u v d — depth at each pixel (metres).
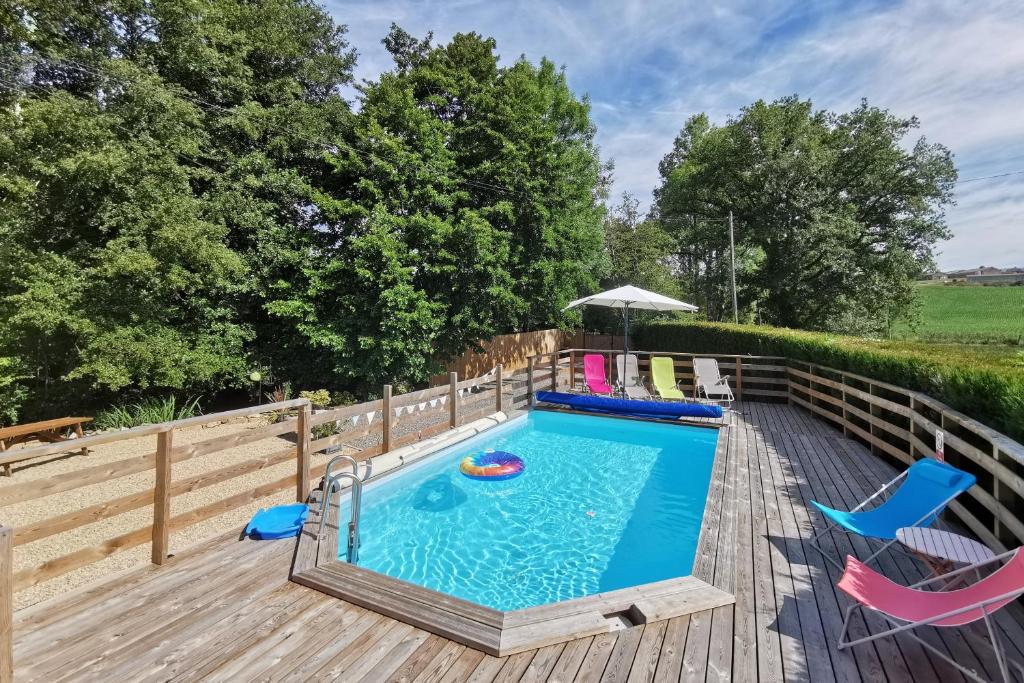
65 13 9.14
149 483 6.43
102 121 8.27
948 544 3.01
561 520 5.39
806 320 25.41
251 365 11.86
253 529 4.15
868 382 7.23
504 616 2.96
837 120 23.92
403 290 10.95
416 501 5.89
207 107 11.41
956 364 5.34
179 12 10.34
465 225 11.71
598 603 3.12
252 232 11.81
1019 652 2.71
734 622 3.00
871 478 5.88
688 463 7.37
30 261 8.00
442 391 7.88
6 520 5.19
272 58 13.02
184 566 3.61
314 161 13.29
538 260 13.98
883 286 22.25
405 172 12.32
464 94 14.12
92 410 9.96
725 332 15.09
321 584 3.31
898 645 2.78
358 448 6.23
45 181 8.04
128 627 2.84
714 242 27.55
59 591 3.79
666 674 2.52
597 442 8.56
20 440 8.34
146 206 8.98
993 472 3.71
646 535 5.05
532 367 11.10
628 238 23.45
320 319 11.89
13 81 8.32
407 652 2.68
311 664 2.56
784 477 5.92
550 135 14.37
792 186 22.47
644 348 22.31
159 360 9.26
